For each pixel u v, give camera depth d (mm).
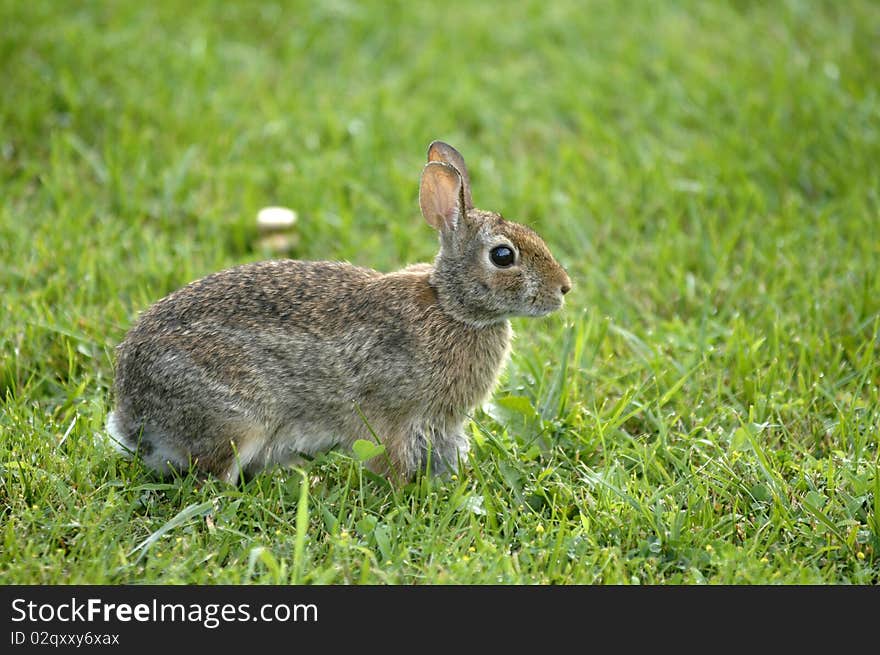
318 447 8602
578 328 9641
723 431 8922
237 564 7402
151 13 15805
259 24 16109
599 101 14477
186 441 8203
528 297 8289
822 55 15602
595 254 11656
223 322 8195
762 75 15086
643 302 10992
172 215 12133
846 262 11188
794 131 13766
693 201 12422
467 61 15562
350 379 8328
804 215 12344
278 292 8406
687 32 16234
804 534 7730
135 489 8016
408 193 12578
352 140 13695
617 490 7863
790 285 11094
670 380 9633
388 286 8500
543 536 7621
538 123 14242
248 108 14141
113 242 11484
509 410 8875
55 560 7293
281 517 7953
